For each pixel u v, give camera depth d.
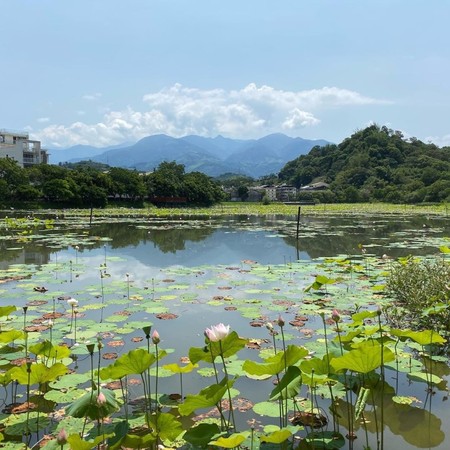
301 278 10.47
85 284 9.75
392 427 3.82
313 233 21.84
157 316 7.26
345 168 109.56
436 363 5.32
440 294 6.39
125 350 5.68
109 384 4.65
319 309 7.62
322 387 4.47
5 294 8.65
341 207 65.12
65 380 4.62
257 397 4.39
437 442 3.57
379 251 15.04
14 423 3.85
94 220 31.06
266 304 7.97
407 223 30.16
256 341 5.95
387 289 8.66
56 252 14.72
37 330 6.43
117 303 8.00
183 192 65.81
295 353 3.16
